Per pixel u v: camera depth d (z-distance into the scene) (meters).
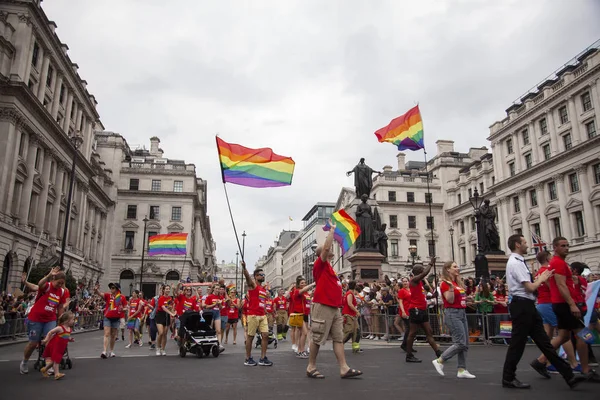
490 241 25.66
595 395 5.89
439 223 70.81
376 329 17.03
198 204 67.56
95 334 24.03
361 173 24.23
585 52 45.25
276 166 11.79
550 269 6.80
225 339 18.47
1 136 29.52
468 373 7.52
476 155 74.19
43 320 9.05
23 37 31.88
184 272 59.56
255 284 10.02
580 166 44.56
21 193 32.59
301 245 104.56
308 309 13.94
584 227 43.97
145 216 57.69
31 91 31.11
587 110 44.47
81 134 47.00
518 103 55.47
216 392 6.39
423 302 9.94
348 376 7.52
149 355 12.92
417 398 5.76
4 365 10.48
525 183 52.62
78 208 46.38
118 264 58.41
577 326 7.04
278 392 6.30
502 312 15.23
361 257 22.00
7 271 30.39
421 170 77.94
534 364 7.53
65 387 7.10
